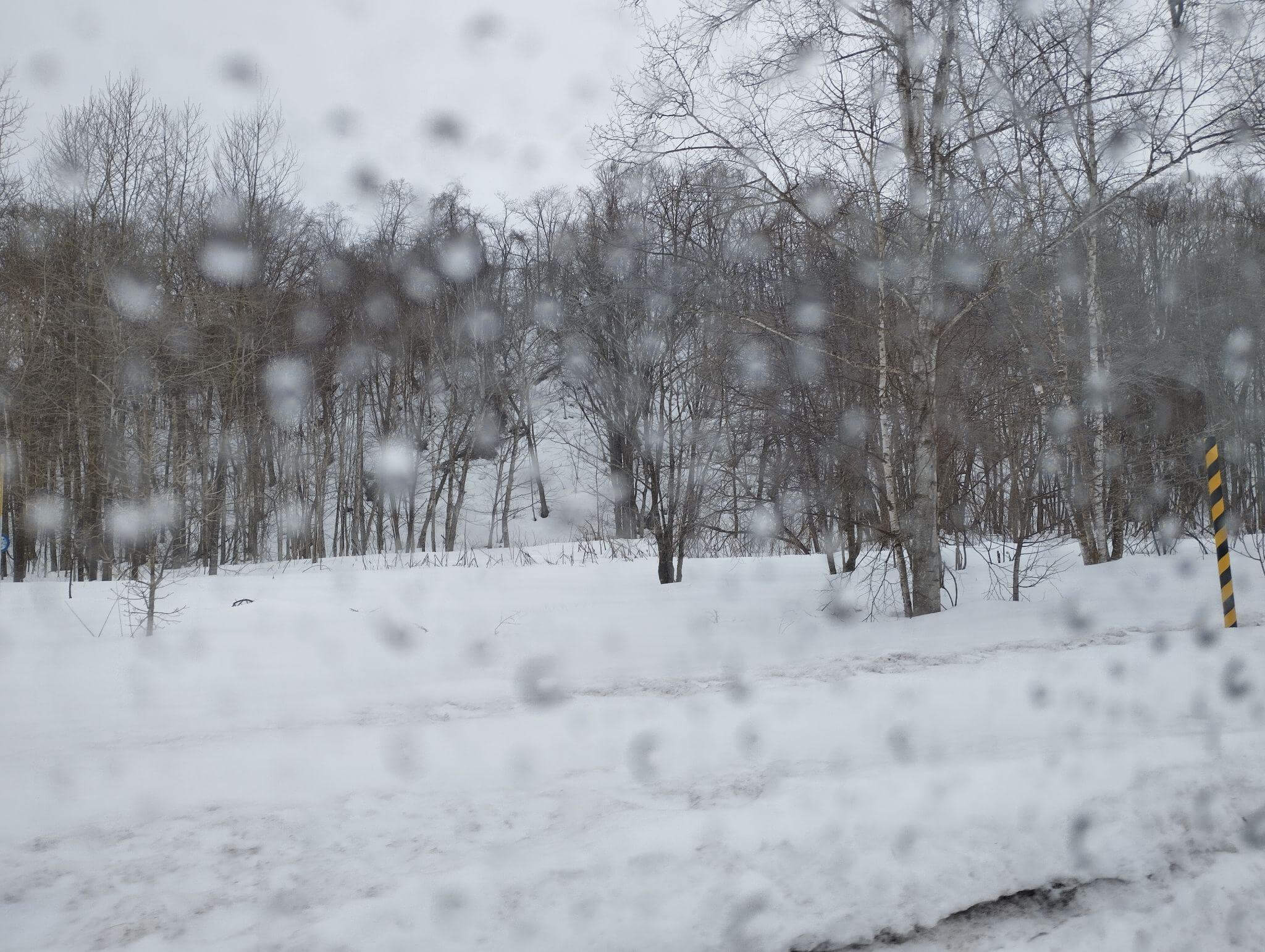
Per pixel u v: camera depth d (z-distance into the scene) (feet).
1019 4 31.19
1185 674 20.04
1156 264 62.49
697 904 9.68
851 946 9.37
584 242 69.46
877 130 32.35
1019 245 32.01
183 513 37.09
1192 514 54.85
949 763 13.67
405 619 33.83
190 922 9.56
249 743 16.69
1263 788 12.72
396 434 110.11
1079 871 10.80
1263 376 66.13
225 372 82.89
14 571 79.41
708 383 44.91
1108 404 46.98
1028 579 39.73
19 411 75.61
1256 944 9.77
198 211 86.94
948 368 35.19
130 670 24.98
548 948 8.95
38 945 9.08
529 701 20.53
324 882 10.48
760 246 37.01
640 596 40.29
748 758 14.99
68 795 13.74
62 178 80.48
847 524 37.40
